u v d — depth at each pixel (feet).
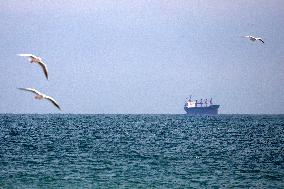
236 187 276.21
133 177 302.25
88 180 289.33
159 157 422.82
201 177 306.96
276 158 429.79
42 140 637.71
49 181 285.02
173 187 271.90
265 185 284.00
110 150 488.44
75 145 550.36
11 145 545.03
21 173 313.32
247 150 512.63
